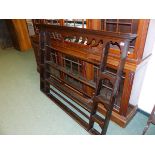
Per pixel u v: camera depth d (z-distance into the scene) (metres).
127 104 1.82
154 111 1.65
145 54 1.66
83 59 1.91
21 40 5.26
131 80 1.62
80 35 1.74
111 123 2.06
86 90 2.25
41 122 2.15
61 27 1.90
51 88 2.76
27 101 2.63
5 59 4.75
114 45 1.71
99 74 1.64
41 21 2.55
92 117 1.86
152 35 1.60
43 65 2.62
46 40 2.39
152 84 1.92
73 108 2.41
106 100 1.67
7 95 2.85
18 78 3.50
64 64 2.59
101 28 1.71
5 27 5.51
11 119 2.24
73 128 2.03
